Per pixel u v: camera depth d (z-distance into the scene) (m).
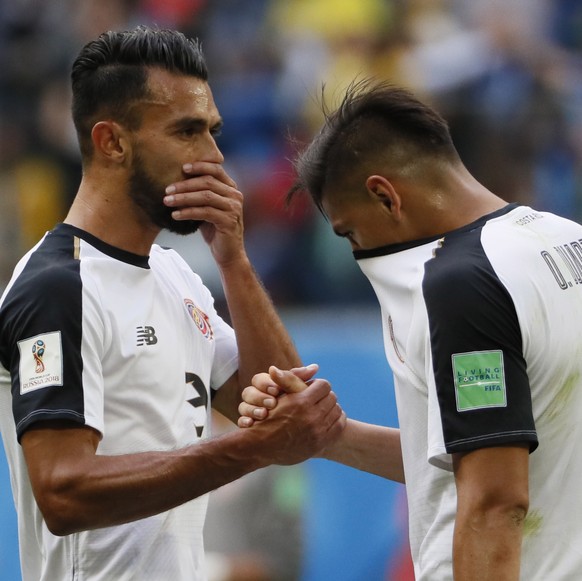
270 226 26.19
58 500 9.74
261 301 11.94
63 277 10.11
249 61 29.84
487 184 26.12
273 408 10.38
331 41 29.73
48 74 29.27
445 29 29.78
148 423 10.55
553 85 28.38
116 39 10.77
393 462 12.33
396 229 10.32
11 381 10.21
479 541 9.14
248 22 30.75
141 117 10.63
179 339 11.02
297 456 10.48
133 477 9.82
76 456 9.80
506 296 9.34
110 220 10.74
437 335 9.40
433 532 10.09
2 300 10.30
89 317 10.09
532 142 26.80
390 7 30.36
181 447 10.79
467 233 9.92
